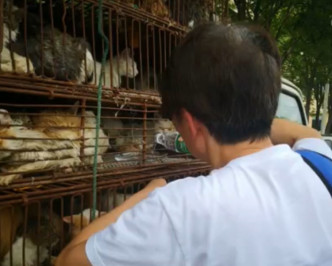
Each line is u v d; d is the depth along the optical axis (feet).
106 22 6.75
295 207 2.75
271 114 3.01
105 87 5.95
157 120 7.68
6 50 4.81
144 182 6.27
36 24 5.58
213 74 2.85
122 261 2.65
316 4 21.27
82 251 2.74
